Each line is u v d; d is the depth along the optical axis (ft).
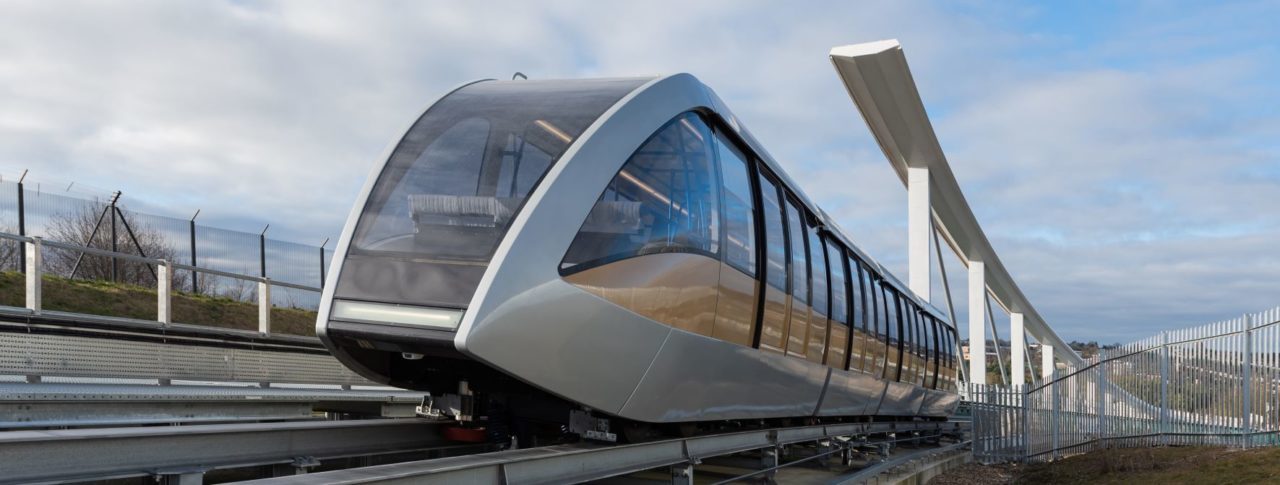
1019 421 59.77
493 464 16.85
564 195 18.44
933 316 67.51
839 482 32.48
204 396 30.94
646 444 22.33
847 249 40.09
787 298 29.58
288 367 38.93
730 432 27.84
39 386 25.48
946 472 51.19
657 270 20.61
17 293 43.42
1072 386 63.57
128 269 55.57
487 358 16.75
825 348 34.94
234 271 59.41
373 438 21.26
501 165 19.01
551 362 17.98
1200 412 49.39
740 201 25.81
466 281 17.07
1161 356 53.72
